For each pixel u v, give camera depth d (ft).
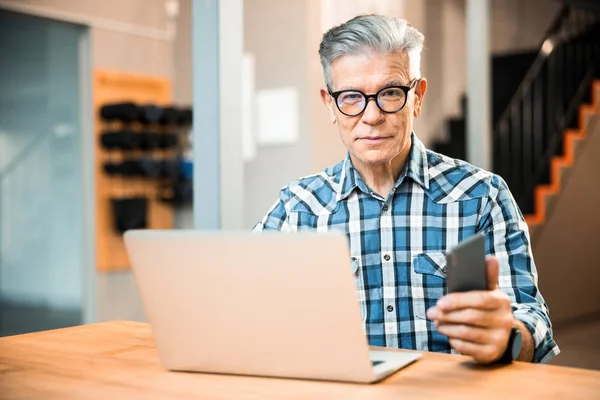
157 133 20.57
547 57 26.00
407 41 5.66
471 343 4.23
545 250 22.48
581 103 25.09
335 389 3.98
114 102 20.54
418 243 6.27
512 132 25.79
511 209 6.19
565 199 23.47
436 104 26.13
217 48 8.80
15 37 21.67
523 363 4.46
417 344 6.17
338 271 3.87
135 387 4.16
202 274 4.20
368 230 6.39
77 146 20.49
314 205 6.64
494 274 4.38
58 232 21.03
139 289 4.43
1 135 22.20
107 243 20.45
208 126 8.93
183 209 21.90
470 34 15.93
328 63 5.82
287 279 4.00
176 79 22.29
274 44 20.12
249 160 20.62
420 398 3.77
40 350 5.19
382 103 5.66
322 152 19.94
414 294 6.22
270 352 4.19
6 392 4.10
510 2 29.32
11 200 22.03
